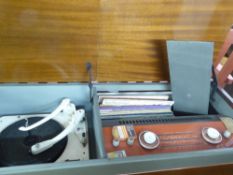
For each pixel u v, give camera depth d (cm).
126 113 84
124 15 73
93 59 80
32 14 68
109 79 85
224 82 94
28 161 63
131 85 87
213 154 56
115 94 84
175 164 52
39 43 73
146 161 52
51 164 49
